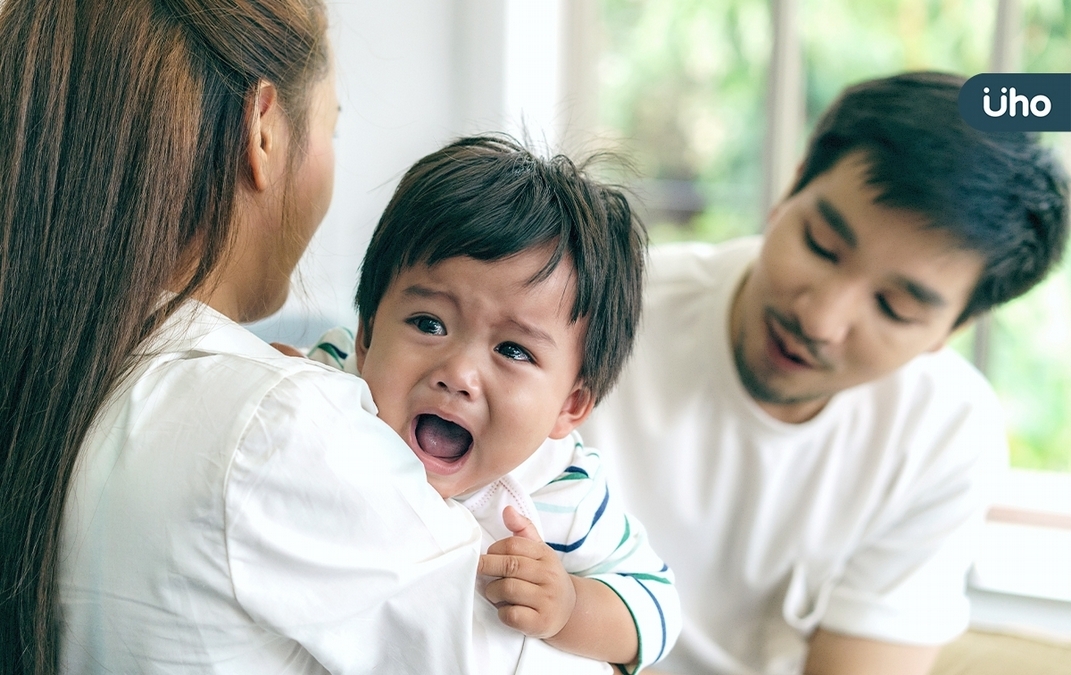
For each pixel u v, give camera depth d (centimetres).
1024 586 158
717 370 121
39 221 58
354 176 176
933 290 101
